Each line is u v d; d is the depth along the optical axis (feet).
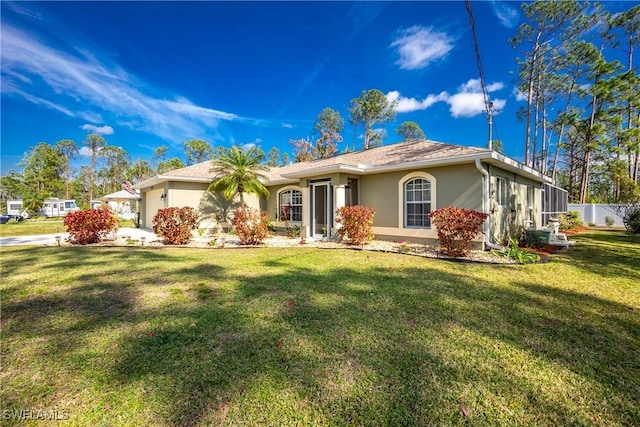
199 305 14.43
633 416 7.23
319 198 50.75
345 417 7.11
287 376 8.66
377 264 23.80
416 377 8.63
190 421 6.98
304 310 13.74
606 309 14.07
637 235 44.96
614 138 77.20
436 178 32.73
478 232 27.63
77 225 36.50
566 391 8.11
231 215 54.24
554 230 43.32
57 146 178.29
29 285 17.99
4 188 170.30
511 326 12.11
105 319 12.83
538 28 75.82
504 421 7.01
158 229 37.22
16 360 9.64
